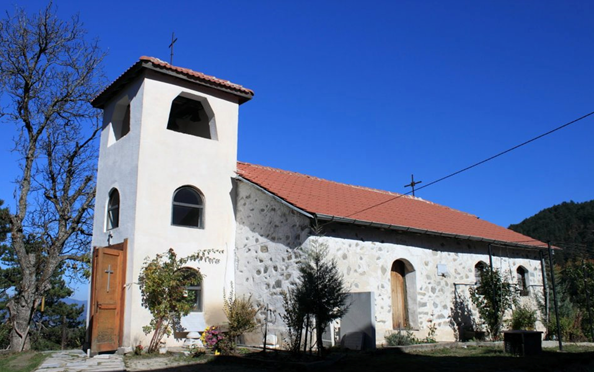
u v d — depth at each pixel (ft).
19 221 57.00
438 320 46.88
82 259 59.21
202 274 42.83
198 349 37.45
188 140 44.55
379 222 41.60
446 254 49.93
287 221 40.47
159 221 41.22
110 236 43.11
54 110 59.67
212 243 44.09
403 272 46.55
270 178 48.01
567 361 31.83
